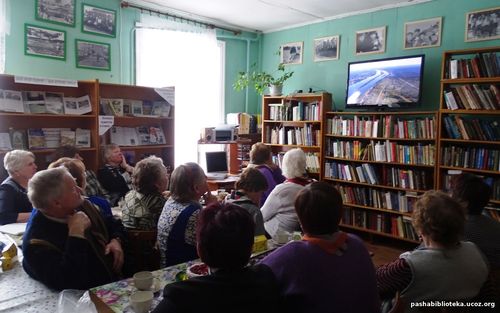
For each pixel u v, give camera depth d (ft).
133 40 14.82
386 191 14.01
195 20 16.78
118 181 11.78
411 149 12.98
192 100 16.99
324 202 3.93
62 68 12.95
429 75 13.79
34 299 4.68
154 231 6.80
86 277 5.01
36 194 4.97
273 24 18.17
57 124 12.21
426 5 13.76
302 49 17.76
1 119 11.02
